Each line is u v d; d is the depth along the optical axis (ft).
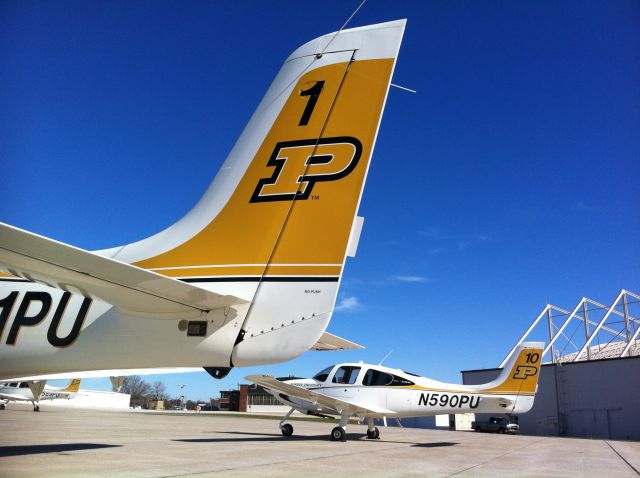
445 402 49.19
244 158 17.33
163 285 13.33
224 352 15.37
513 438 76.48
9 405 179.83
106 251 17.94
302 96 17.21
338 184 16.19
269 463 24.03
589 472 25.09
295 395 45.83
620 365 112.78
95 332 16.83
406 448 39.50
